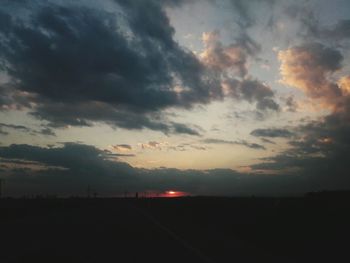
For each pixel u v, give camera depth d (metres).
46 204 71.94
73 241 18.77
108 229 24.20
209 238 19.78
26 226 26.75
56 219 32.66
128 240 19.02
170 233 21.91
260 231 22.62
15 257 14.41
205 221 30.56
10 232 22.98
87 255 14.79
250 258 14.26
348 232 18.59
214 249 16.17
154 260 13.71
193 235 20.98
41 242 18.47
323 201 25.38
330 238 18.22
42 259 14.00
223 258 14.12
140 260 13.72
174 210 46.22
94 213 40.47
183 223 28.22
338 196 25.89
